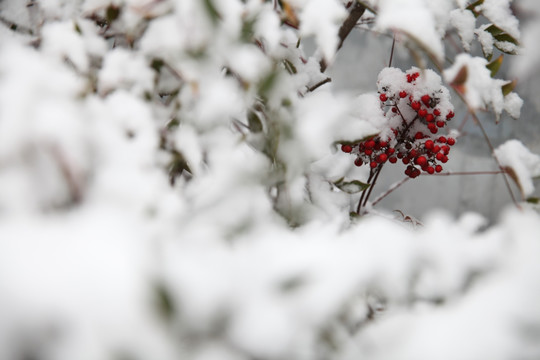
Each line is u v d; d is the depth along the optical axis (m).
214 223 0.53
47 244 0.33
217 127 0.72
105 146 0.52
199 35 0.61
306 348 0.37
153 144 0.61
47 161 0.43
